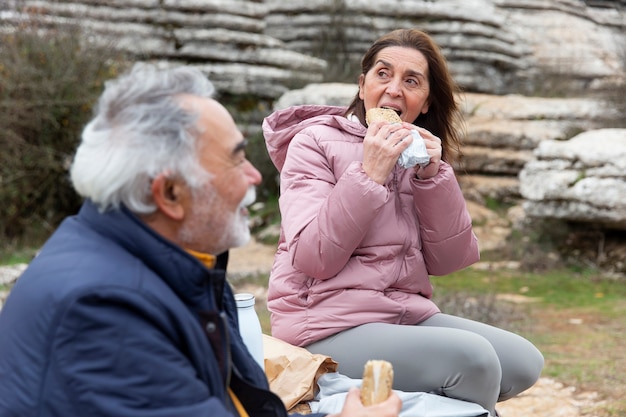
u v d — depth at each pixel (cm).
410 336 325
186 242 219
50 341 195
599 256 941
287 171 353
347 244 325
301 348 326
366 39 1599
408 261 349
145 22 1369
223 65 1372
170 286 211
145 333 198
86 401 191
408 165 328
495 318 716
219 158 214
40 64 1073
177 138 207
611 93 1248
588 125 1279
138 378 195
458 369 317
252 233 1158
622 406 502
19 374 196
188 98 214
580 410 500
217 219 217
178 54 1370
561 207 947
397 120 349
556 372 570
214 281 221
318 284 340
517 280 886
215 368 214
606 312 753
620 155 919
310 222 333
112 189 206
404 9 1595
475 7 1675
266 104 1373
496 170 1232
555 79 1688
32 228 1077
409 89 373
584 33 1873
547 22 1866
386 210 347
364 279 339
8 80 1037
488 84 1603
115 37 1202
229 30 1397
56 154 1094
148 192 209
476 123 1273
